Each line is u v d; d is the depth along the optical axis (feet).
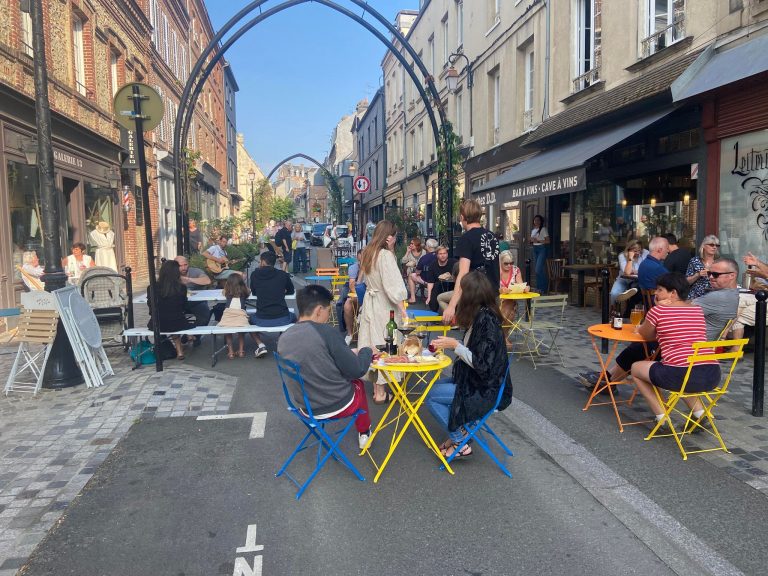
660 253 25.71
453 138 46.29
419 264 39.70
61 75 43.21
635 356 17.94
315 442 15.76
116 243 57.41
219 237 52.60
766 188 25.48
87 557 10.54
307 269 76.33
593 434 16.17
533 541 10.93
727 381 14.94
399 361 14.16
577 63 42.60
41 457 15.05
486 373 13.28
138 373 22.91
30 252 37.06
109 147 54.54
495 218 61.72
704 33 29.27
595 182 40.78
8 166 34.40
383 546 10.81
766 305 16.67
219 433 16.69
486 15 59.82
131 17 63.46
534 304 24.41
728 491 12.64
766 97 24.94
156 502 12.60
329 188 142.00
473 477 13.71
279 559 10.43
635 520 11.55
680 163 30.99
